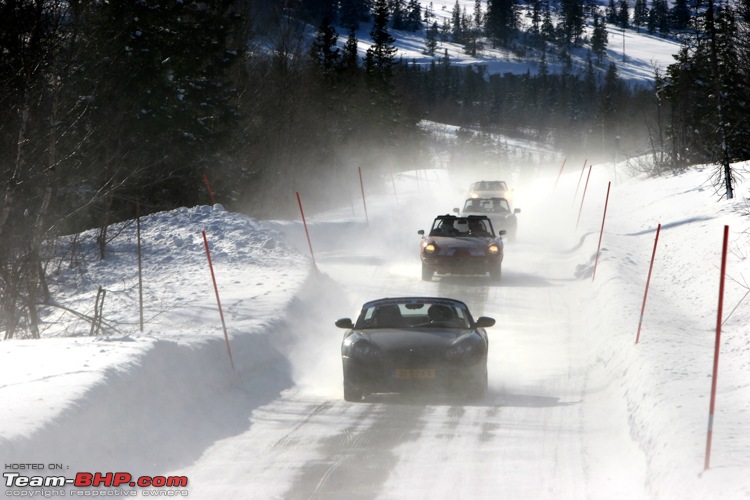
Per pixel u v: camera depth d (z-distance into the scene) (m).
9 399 28.64
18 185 66.81
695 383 34.06
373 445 30.89
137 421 31.20
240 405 38.31
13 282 57.25
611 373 42.69
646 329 48.59
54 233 69.12
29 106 67.75
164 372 36.50
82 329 57.28
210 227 88.50
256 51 176.50
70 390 29.84
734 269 68.75
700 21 120.44
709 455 22.95
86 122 90.69
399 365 37.44
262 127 169.38
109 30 110.25
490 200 113.00
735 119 118.56
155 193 123.25
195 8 134.75
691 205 121.50
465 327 41.00
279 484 26.22
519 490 25.44
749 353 40.38
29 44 66.75
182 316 55.91
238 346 45.44
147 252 82.06
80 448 26.81
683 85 181.50
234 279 70.38
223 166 140.38
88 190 89.56
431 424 34.12
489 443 31.03
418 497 24.80
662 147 196.12
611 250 88.25
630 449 29.16
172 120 127.25
